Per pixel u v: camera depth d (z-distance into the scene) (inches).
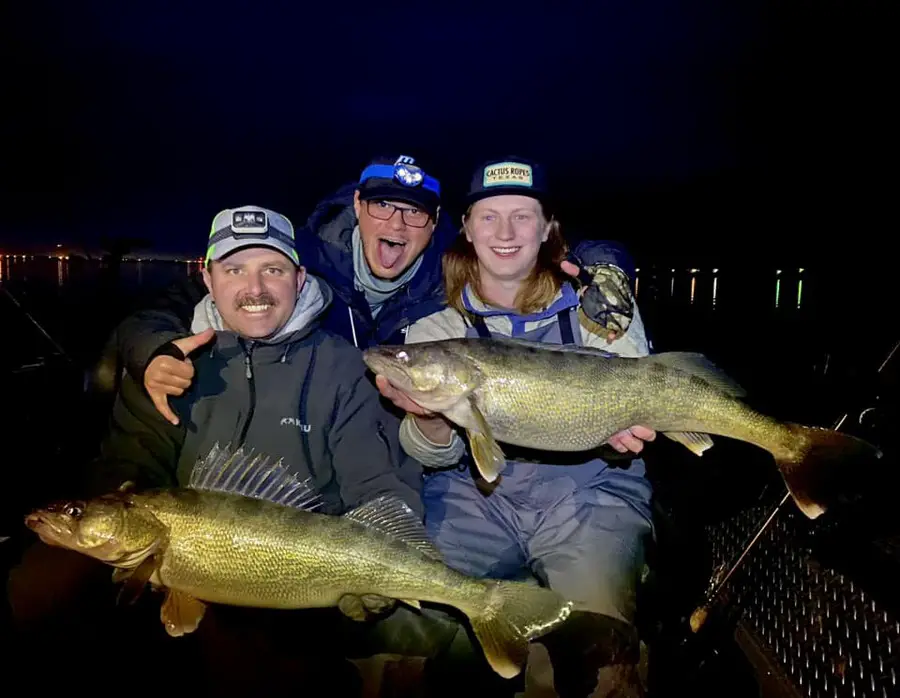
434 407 39.2
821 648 36.4
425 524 43.9
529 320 45.4
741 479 69.4
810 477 38.9
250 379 43.2
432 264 54.9
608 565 40.1
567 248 47.5
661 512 54.9
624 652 37.3
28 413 72.2
